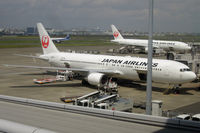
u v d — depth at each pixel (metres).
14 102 20.27
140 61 38.91
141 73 38.25
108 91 37.59
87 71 41.16
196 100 33.50
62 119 15.67
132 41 106.44
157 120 14.81
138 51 106.06
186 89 40.62
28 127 9.02
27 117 15.90
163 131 13.80
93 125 14.56
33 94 35.38
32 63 70.00
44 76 51.03
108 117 16.30
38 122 14.84
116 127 14.30
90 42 190.75
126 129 13.98
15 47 127.25
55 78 48.34
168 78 36.16
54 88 39.81
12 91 37.03
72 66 47.97
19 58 81.50
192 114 25.78
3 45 139.75
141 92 37.69
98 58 44.62
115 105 25.38
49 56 51.72
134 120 15.40
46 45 52.91
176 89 37.50
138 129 14.05
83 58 46.50
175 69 35.41
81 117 16.28
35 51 105.81
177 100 33.44
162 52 92.69
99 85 38.34
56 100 32.31
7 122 9.58
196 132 13.70
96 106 25.03
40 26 52.66
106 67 42.53
